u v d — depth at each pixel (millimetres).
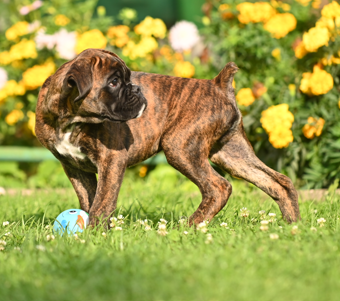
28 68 10500
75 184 6055
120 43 10102
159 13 13570
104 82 5320
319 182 8633
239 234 4832
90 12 11102
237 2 9625
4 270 3986
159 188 8820
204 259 4059
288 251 4230
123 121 5438
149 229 5336
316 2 9141
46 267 3984
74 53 9891
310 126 8570
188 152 5887
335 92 8664
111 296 3332
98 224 5301
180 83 6125
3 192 9195
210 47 10219
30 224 6027
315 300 3266
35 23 10578
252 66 9531
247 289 3373
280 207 6090
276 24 9008
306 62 8891
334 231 4930
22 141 10898
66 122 5453
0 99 10289
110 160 5547
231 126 6105
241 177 6277
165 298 3295
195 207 7168
